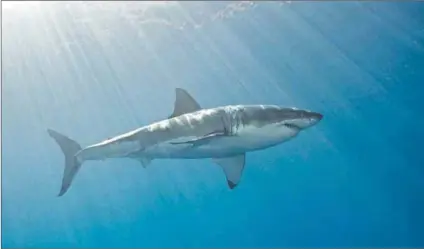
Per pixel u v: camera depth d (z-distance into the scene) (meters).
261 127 4.80
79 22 13.60
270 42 16.25
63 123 20.58
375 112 24.42
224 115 4.75
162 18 13.88
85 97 18.73
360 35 16.14
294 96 20.88
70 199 31.05
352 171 33.75
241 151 4.96
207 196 36.09
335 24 15.70
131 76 17.80
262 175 35.72
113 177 29.66
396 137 28.16
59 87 18.05
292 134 4.98
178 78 18.28
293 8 14.72
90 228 34.78
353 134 27.73
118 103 19.69
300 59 17.69
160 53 15.51
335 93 21.31
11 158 23.88
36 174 25.39
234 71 18.20
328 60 18.02
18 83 16.97
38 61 15.70
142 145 4.97
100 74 16.81
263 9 14.52
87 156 5.31
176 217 38.31
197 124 4.77
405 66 18.55
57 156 24.17
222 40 15.32
